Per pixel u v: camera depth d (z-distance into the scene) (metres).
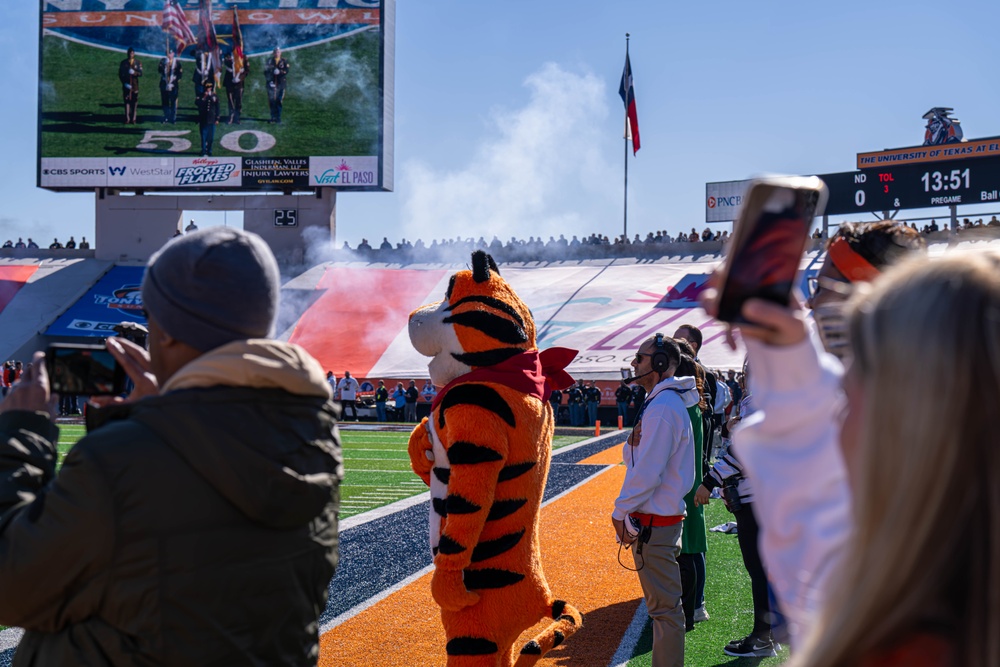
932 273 0.98
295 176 32.69
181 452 1.87
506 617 3.60
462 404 3.63
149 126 32.91
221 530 1.88
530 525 3.71
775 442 1.21
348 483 13.50
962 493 0.92
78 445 1.86
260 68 32.72
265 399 1.97
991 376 0.92
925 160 33.28
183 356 2.11
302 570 2.04
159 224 38.31
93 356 2.18
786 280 1.13
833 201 34.59
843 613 0.97
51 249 39.28
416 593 6.83
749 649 5.21
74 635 1.85
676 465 4.54
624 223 39.53
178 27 32.78
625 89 37.56
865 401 1.01
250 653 1.89
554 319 34.56
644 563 4.53
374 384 31.50
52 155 32.88
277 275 2.21
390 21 33.31
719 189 38.59
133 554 1.81
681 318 32.81
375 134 32.56
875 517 0.97
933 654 0.94
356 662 5.24
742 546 5.27
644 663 5.14
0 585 1.80
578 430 25.61
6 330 33.66
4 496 1.93
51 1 32.84
